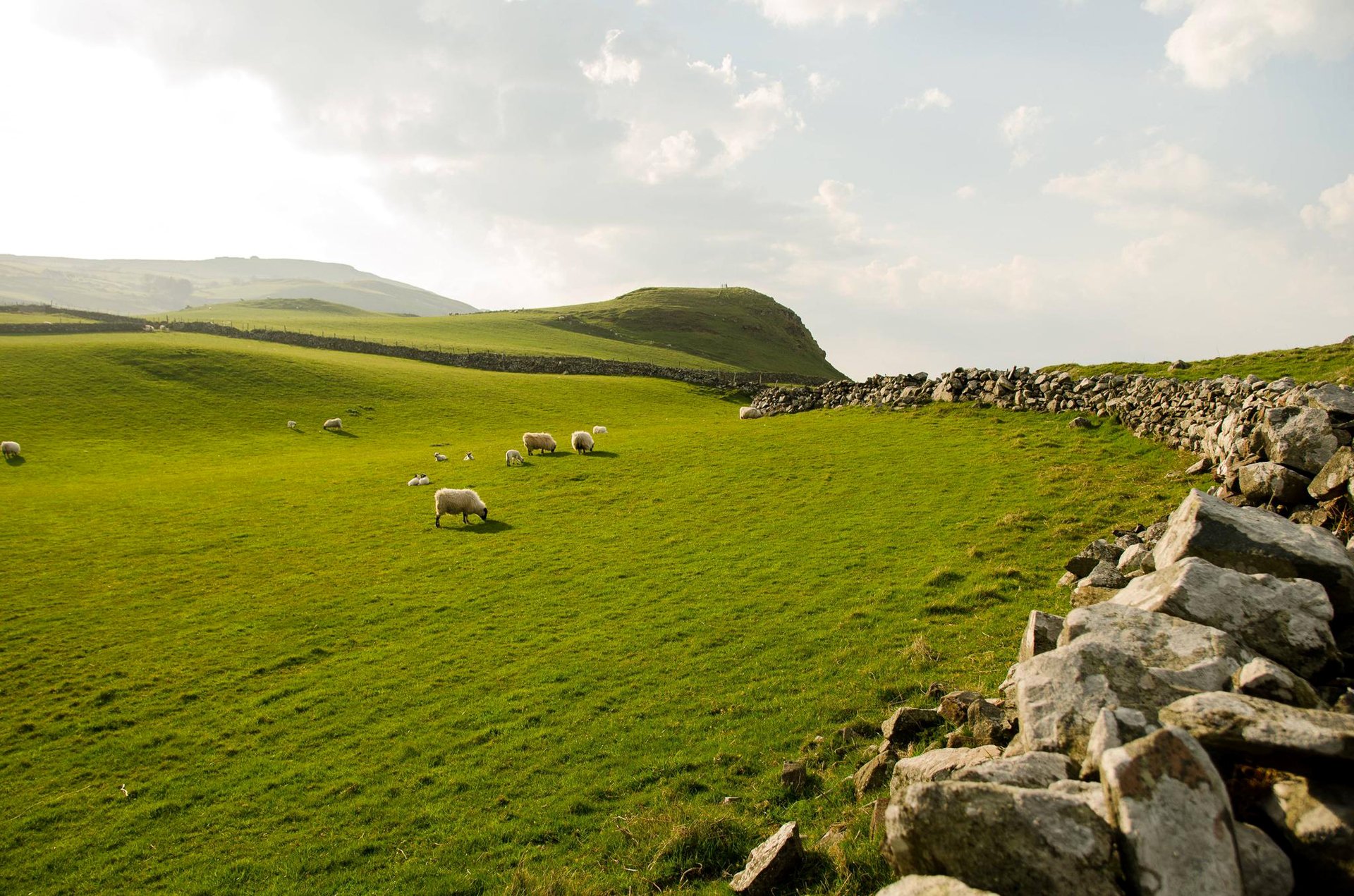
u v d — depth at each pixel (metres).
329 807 14.43
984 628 18.08
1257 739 5.96
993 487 31.61
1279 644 7.77
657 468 43.88
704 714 16.23
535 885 10.88
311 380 84.19
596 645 21.03
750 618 21.66
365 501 40.94
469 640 22.38
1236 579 8.38
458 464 50.31
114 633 24.27
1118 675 7.70
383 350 114.12
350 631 23.78
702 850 11.00
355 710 18.58
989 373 50.78
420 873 12.00
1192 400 31.92
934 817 6.27
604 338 195.75
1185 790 5.54
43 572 30.14
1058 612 18.31
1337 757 5.57
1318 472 12.76
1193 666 7.48
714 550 28.78
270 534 35.16
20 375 73.94
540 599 25.34
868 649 18.17
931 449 40.16
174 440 63.50
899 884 6.17
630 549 29.95
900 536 27.34
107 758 17.11
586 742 15.73
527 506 38.16
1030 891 5.64
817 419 55.59
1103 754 6.12
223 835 13.91
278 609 25.86
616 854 11.47
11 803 15.60
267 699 19.61
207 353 88.00
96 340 95.38
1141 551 13.36
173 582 28.91
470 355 114.12
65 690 20.58
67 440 60.62
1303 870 5.50
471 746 16.28
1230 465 23.62
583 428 72.44
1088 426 38.75
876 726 14.09
